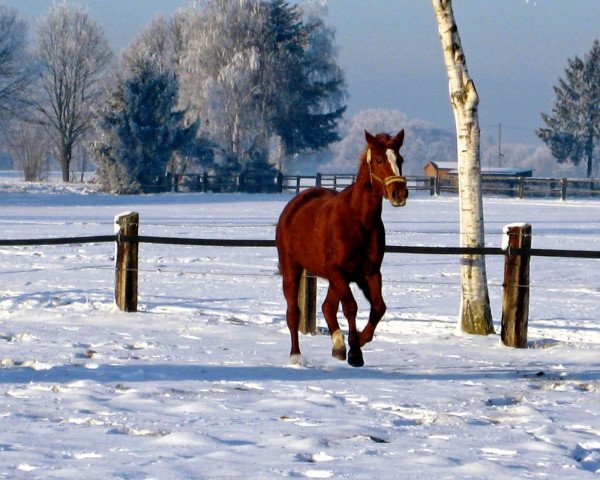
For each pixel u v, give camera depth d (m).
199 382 9.88
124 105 64.88
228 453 6.87
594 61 108.31
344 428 7.80
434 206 51.41
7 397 8.91
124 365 10.70
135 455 6.79
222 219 37.50
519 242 12.79
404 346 12.84
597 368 11.23
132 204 50.66
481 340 13.34
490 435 7.72
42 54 91.81
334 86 82.06
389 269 22.20
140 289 18.08
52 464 6.48
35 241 14.43
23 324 13.77
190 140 66.44
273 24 78.31
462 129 13.73
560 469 6.60
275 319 14.77
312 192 11.44
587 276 21.47
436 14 13.73
